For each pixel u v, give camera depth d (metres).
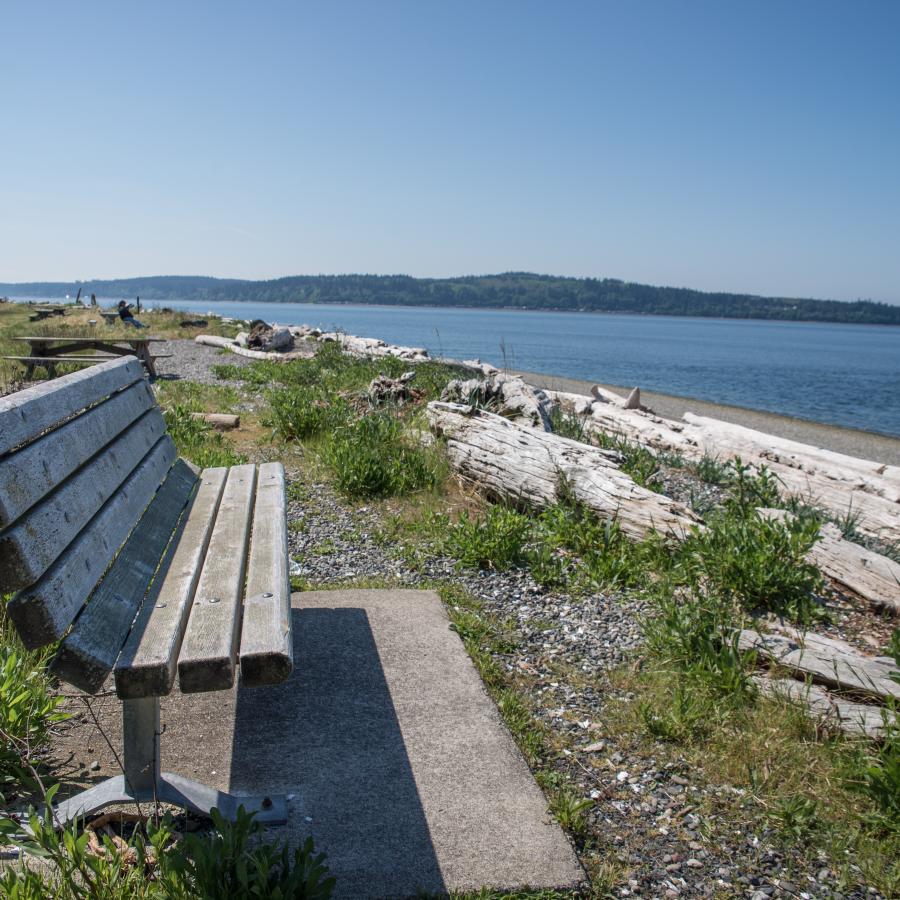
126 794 2.17
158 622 2.12
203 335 24.08
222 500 3.52
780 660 3.54
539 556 4.83
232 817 2.23
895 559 6.31
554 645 3.81
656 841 2.42
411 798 2.46
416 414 8.83
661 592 4.40
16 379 10.83
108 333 22.31
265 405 10.67
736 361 63.44
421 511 5.93
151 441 3.54
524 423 8.48
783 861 2.37
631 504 5.43
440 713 2.98
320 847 2.21
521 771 2.65
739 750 2.91
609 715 3.16
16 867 1.95
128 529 2.61
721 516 6.07
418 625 3.80
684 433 12.02
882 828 2.50
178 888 1.75
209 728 2.80
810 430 21.00
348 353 18.30
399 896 2.04
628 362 52.72
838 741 2.99
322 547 5.04
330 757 2.65
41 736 2.54
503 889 2.10
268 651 1.98
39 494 1.95
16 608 1.70
